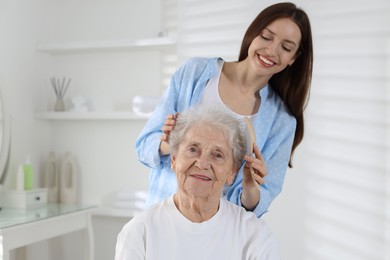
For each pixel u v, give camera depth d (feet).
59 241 10.23
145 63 9.84
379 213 8.26
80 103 9.81
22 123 9.59
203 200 4.14
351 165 8.42
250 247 4.21
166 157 5.09
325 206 8.56
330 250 8.53
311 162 8.65
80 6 10.20
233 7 9.02
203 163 4.08
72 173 9.89
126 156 9.93
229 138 4.21
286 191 8.76
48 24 10.31
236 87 5.26
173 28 9.67
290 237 8.73
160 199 5.17
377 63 8.27
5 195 8.89
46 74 10.26
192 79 5.24
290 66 5.38
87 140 10.17
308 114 8.66
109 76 10.04
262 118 5.28
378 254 8.27
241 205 4.98
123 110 9.95
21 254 9.66
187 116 4.33
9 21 9.25
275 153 5.41
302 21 4.98
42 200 9.20
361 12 8.36
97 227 10.03
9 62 9.25
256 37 4.99
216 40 9.12
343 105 8.47
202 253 4.14
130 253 4.11
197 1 9.25
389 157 8.19
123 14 9.95
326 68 8.56
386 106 8.21
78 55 10.21
